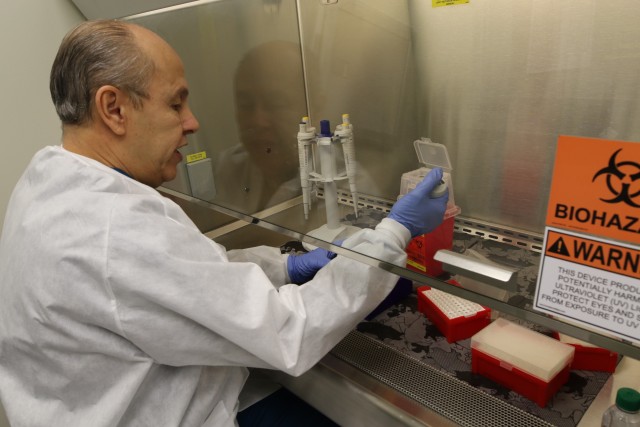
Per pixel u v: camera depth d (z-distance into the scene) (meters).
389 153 1.26
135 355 0.92
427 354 1.20
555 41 0.96
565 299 0.67
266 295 0.99
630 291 0.59
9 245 0.97
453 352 1.20
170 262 0.89
